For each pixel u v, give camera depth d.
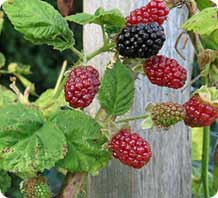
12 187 0.57
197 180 0.41
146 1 0.34
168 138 0.36
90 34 0.35
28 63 0.69
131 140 0.29
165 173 0.36
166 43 0.35
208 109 0.30
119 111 0.30
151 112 0.30
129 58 0.30
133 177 0.35
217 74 0.32
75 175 0.30
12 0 0.30
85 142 0.29
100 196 0.35
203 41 0.34
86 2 0.34
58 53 0.68
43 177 0.30
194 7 0.34
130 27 0.29
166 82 0.30
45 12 0.30
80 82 0.28
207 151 0.37
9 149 0.28
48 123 0.29
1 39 0.69
